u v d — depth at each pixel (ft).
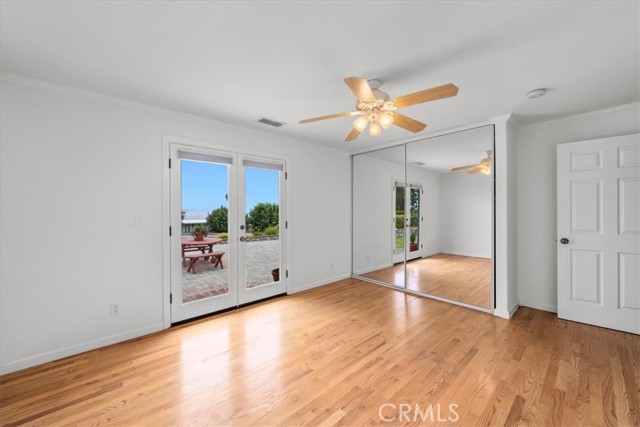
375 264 15.19
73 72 6.72
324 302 11.71
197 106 8.91
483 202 10.69
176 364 6.99
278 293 12.45
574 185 9.49
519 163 11.20
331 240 14.96
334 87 7.54
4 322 6.68
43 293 7.16
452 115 9.71
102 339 7.99
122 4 4.45
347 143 13.83
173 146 9.45
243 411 5.37
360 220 15.75
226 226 10.80
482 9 4.58
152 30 5.14
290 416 5.23
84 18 4.78
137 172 8.69
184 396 5.79
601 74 6.82
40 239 7.13
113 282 8.22
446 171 11.87
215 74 6.84
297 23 4.94
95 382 6.28
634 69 6.57
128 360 7.20
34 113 7.06
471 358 7.17
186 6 4.50
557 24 4.95
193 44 5.59
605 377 6.28
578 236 9.41
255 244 11.76
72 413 5.33
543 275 10.70
